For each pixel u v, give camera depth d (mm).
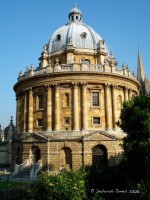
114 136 56531
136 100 41375
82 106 58156
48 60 69125
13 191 26453
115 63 69750
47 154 55875
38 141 57312
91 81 59250
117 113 60656
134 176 34219
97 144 55781
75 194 22672
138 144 37656
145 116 38156
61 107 59000
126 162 37875
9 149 93312
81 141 55531
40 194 21953
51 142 56500
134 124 38938
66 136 56562
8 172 64250
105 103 59688
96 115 58750
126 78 62969
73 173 25500
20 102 67750
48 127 58469
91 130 57344
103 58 66812
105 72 59750
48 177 23078
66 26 72688
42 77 60812
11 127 109750
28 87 63406
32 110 62438
